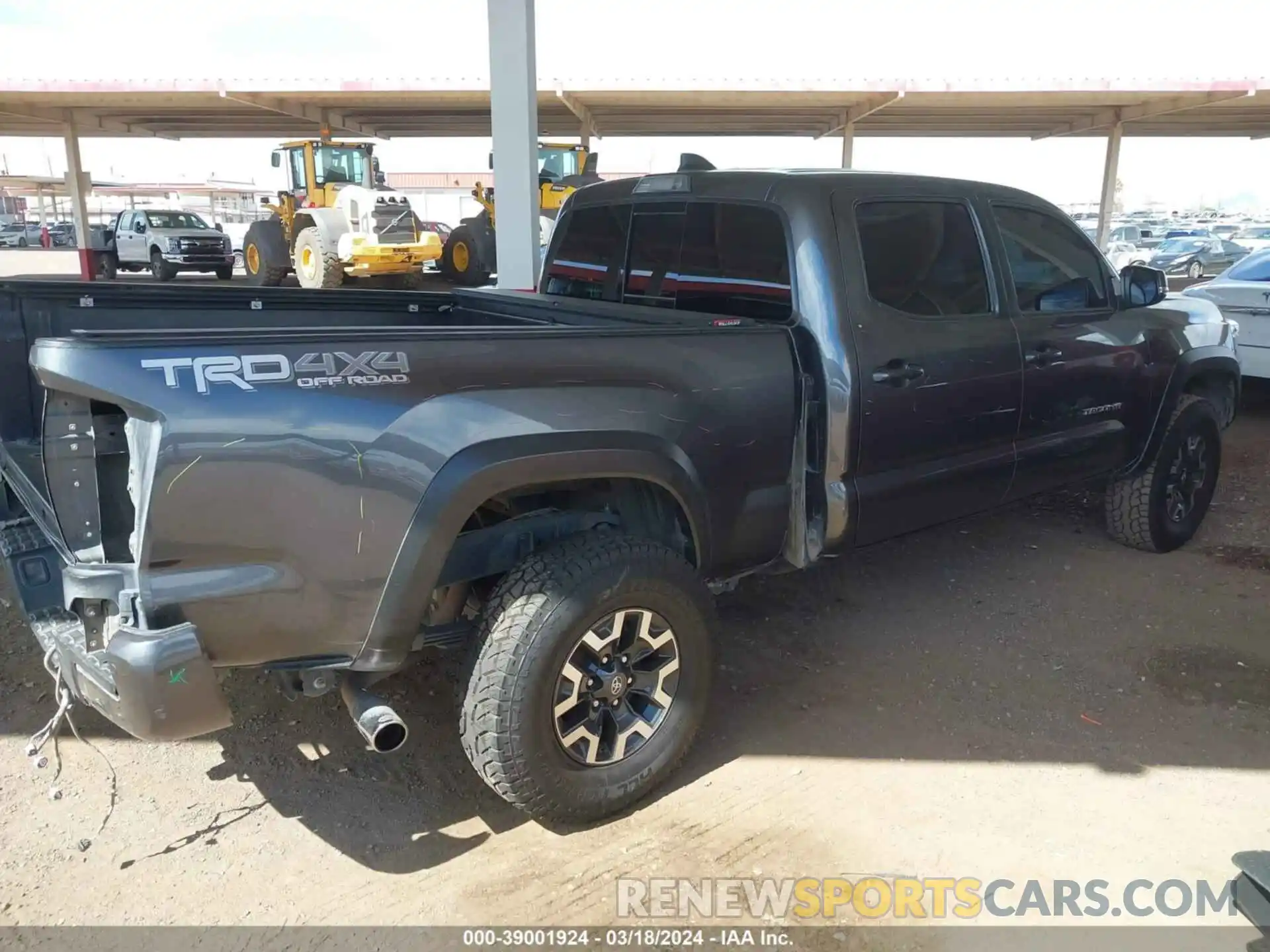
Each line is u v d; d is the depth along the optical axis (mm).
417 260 19016
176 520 2244
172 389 2209
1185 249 29406
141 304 3867
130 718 2254
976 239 3910
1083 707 3707
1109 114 21391
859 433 3449
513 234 6969
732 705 3686
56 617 2695
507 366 2662
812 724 3566
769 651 4125
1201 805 3123
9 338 3535
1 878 2699
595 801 2891
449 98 20172
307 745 3408
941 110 21312
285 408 2330
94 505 2543
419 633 2871
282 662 2516
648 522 3254
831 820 3031
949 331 3717
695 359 3072
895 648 4160
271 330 2398
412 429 2494
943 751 3406
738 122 23969
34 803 3033
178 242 24297
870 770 3293
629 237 4219
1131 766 3330
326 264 18594
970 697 3766
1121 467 4828
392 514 2482
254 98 19859
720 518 3227
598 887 2730
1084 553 5258
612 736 2943
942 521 3953
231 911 2611
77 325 3701
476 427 2596
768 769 3289
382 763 3311
